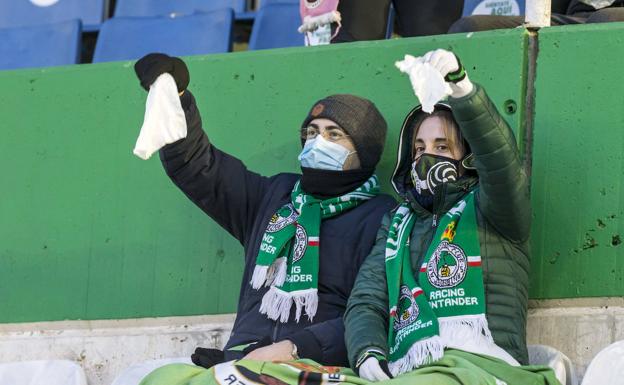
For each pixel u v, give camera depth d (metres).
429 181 11.84
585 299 12.43
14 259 14.97
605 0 14.77
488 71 13.18
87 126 14.97
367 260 11.92
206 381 10.34
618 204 12.51
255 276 12.34
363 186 12.74
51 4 20.70
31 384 13.33
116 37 19.31
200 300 14.10
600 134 12.70
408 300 11.34
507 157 11.04
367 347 11.00
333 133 12.77
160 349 14.10
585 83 12.84
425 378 10.16
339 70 13.95
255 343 11.78
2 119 15.30
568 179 12.69
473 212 11.52
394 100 13.64
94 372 14.37
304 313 12.15
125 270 14.49
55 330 14.70
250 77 14.33
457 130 11.90
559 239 12.59
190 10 19.98
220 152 13.12
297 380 10.34
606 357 10.92
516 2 17.34
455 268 11.29
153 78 11.90
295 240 12.45
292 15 18.81
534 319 12.53
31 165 15.10
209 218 14.22
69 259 14.74
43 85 15.23
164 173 14.53
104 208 14.72
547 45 13.03
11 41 19.84
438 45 13.48
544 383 10.69
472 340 10.96
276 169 14.06
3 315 14.91
